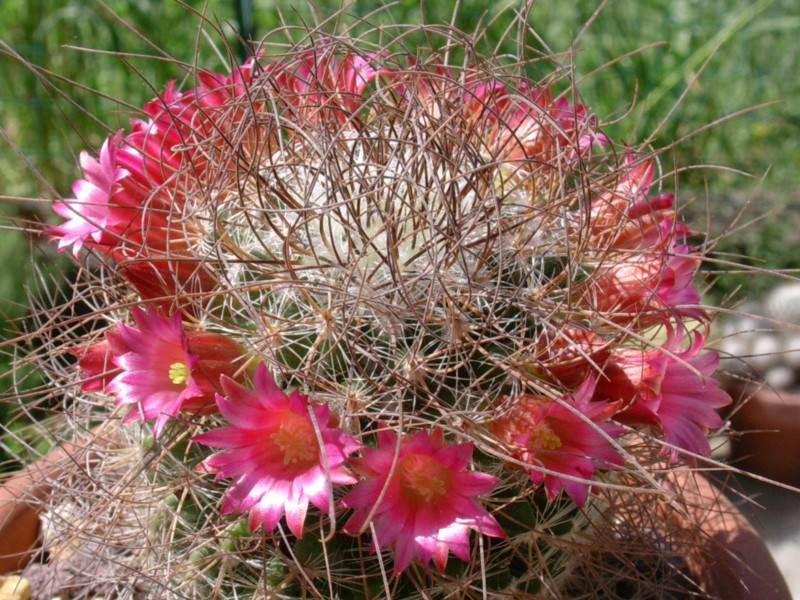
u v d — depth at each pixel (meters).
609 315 0.11
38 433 0.16
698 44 0.34
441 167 0.11
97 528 0.13
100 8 0.31
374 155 0.11
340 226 0.11
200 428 0.11
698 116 0.34
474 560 0.11
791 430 0.22
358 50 0.12
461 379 0.10
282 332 0.10
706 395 0.11
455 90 0.13
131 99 0.32
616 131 0.31
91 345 0.12
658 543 0.13
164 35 0.32
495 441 0.10
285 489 0.09
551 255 0.11
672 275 0.11
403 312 0.10
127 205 0.11
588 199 0.11
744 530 0.14
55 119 0.32
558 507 0.11
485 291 0.11
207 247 0.11
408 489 0.10
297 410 0.09
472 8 0.31
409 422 0.10
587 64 0.33
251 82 0.12
